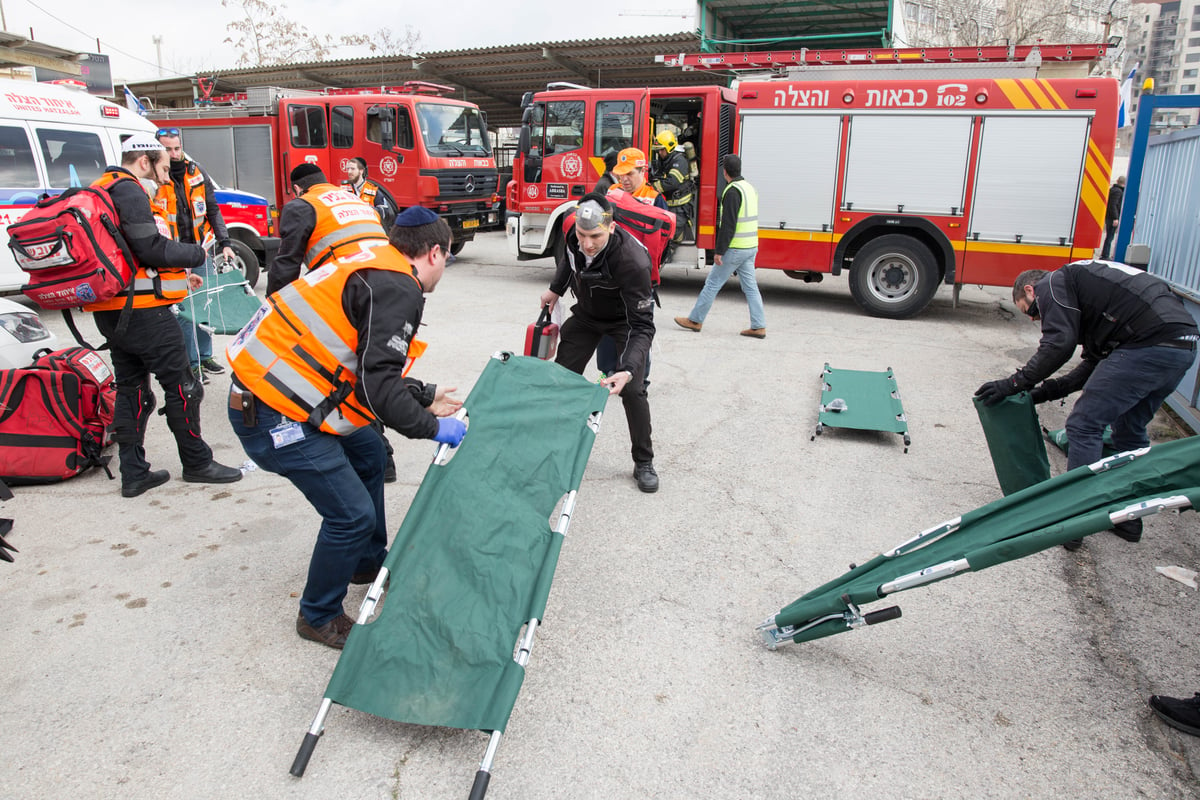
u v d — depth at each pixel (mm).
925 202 9211
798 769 2592
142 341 4273
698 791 2492
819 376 7039
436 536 2920
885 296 9641
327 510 2930
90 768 2521
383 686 2598
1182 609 3559
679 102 10750
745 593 3637
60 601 3445
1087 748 2721
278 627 3285
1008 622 3449
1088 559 3998
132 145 4336
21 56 18859
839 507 4523
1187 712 2803
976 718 2855
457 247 14000
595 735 2723
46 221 3879
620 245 4184
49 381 4574
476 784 2357
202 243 6109
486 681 2588
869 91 9148
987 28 28234
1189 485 2551
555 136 11039
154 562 3787
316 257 3641
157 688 2902
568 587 3643
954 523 2926
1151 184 7406
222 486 4684
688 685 2994
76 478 4766
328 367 2760
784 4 13812
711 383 6793
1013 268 9055
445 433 2844
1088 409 4094
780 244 9852
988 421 4332
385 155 12750
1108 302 3990
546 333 4684
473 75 19109
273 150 13727
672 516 4379
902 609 3543
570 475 3213
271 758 2584
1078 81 8461
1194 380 5957
